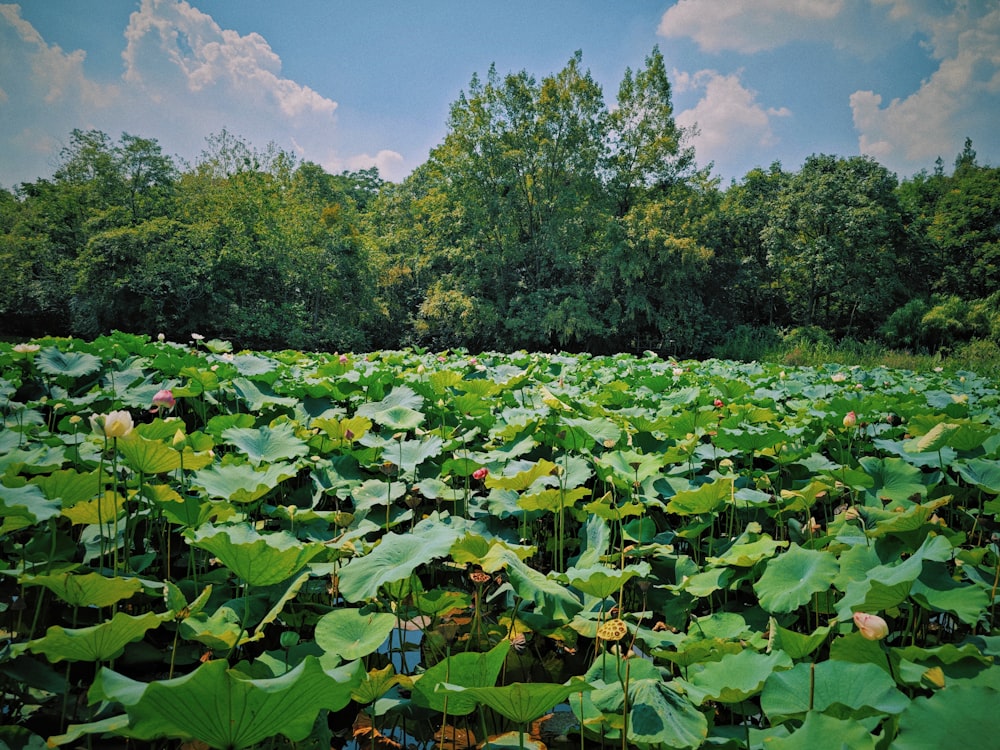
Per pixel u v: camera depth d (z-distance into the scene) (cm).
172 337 3009
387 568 256
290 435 448
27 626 302
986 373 1969
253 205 3231
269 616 247
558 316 3052
